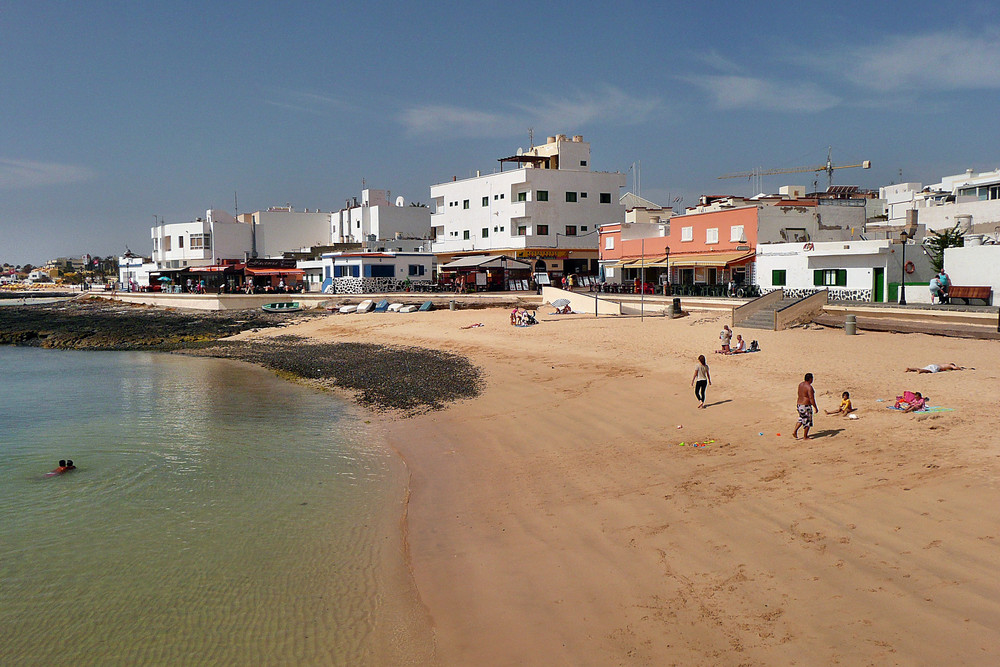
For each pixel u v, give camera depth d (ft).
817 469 49.78
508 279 244.42
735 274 181.57
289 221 389.19
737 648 29.84
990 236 159.33
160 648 34.99
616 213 287.28
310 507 54.65
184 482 61.82
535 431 72.79
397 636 34.96
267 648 34.53
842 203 186.80
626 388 87.40
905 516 39.42
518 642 32.94
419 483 59.77
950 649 27.40
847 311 128.67
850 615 30.78
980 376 73.36
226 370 132.67
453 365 118.21
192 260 369.50
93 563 45.14
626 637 31.96
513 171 274.16
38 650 35.27
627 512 46.96
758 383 81.97
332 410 92.22
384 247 326.44
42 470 66.28
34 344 191.42
